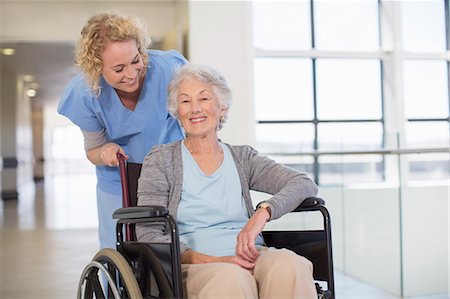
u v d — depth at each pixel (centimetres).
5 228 610
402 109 496
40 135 1802
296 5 493
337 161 342
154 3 615
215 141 172
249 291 140
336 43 498
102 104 198
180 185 166
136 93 199
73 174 1969
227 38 430
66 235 550
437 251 297
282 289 142
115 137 207
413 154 293
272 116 488
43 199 977
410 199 293
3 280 359
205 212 164
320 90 493
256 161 176
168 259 140
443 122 506
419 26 501
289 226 324
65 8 610
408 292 291
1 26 602
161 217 144
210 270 142
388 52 498
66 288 336
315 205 162
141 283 156
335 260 353
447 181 295
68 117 205
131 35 177
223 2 429
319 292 158
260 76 486
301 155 361
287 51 486
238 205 167
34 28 607
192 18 427
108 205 216
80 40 178
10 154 1049
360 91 498
